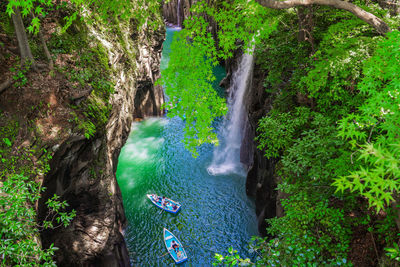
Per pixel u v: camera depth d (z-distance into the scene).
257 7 9.06
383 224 6.67
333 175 6.85
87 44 12.33
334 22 11.83
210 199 18.53
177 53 8.14
